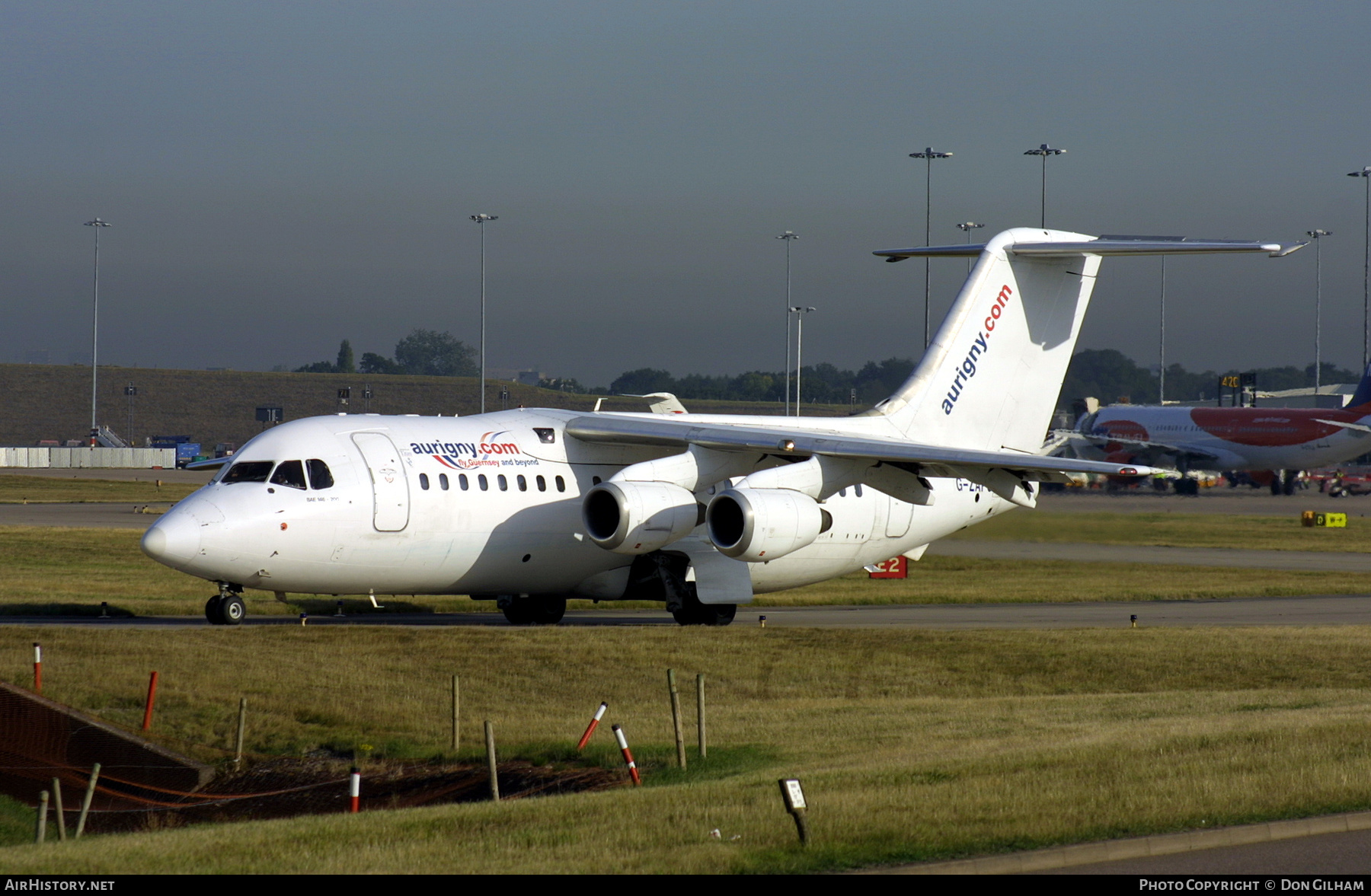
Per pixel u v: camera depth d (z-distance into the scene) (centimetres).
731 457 10050
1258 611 12144
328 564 9206
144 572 14425
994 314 11356
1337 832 4303
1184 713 6744
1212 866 3934
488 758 5484
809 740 6222
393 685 7812
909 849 3997
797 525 9525
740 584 10475
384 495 9319
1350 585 14512
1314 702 7094
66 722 7162
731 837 4147
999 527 17312
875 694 8075
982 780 4866
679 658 8550
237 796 6550
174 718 7306
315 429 9475
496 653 8456
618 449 10506
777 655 8750
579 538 10156
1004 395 11481
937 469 9762
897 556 11512
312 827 4422
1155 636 9556
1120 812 4356
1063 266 11619
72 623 10038
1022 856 3928
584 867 3853
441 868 3862
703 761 5900
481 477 9762
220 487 9112
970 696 8131
